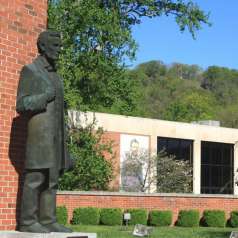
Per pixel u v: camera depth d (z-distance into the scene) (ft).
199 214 98.84
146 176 144.66
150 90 411.95
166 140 166.09
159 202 97.14
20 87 32.09
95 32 98.99
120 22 110.01
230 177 182.09
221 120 347.77
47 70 33.19
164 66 471.21
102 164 106.32
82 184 103.96
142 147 157.28
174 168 146.61
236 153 183.93
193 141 172.96
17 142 34.42
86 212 87.40
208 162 178.09
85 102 104.68
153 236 69.46
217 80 476.54
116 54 102.01
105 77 101.91
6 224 33.32
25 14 35.70
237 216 98.58
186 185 147.95
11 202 33.76
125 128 153.48
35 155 31.45
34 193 31.71
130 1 109.81
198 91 440.45
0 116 33.58
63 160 32.83
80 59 99.09
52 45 33.14
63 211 84.53
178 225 96.12
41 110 31.68
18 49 35.04
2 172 33.37
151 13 113.29
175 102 350.43
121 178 148.15
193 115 317.83
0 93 33.71
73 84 98.17
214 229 91.04
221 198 103.50
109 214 88.94
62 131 32.99
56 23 96.48
